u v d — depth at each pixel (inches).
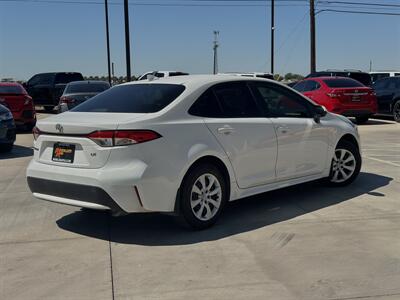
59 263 185.8
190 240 207.6
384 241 203.0
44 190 215.8
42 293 161.8
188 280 169.2
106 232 220.1
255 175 239.1
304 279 168.7
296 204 259.4
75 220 237.9
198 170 213.3
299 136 258.7
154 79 243.1
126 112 212.2
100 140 197.8
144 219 237.9
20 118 608.1
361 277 169.6
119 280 170.2
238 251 194.5
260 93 248.7
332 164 287.7
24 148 480.7
